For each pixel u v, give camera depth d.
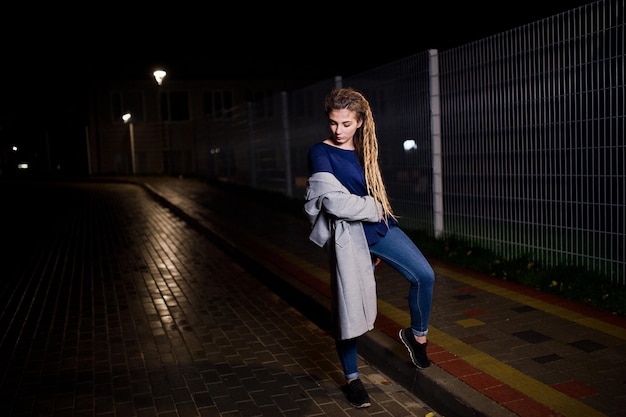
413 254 3.10
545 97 5.26
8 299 6.23
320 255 7.29
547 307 4.48
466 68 6.35
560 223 5.20
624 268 4.61
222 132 20.11
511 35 5.64
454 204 6.75
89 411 3.45
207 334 4.90
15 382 3.92
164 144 28.70
